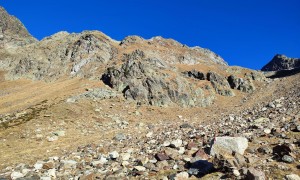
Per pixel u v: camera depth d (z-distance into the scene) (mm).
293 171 15273
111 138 35875
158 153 20953
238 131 25562
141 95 66562
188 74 92062
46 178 19344
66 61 113250
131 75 72312
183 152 21406
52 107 52719
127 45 122188
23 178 19375
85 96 62312
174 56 116188
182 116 59188
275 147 17844
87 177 18562
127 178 17828
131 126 47812
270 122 27094
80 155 26484
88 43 114750
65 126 43906
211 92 79750
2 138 37000
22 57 130375
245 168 15375
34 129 40969
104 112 55000
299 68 127250
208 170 16844
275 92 77750
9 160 27797
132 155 23516
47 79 105812
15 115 51406
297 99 41656
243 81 90500
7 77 116062
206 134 27141
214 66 110688
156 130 40219
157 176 17531
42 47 128750
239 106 65062
